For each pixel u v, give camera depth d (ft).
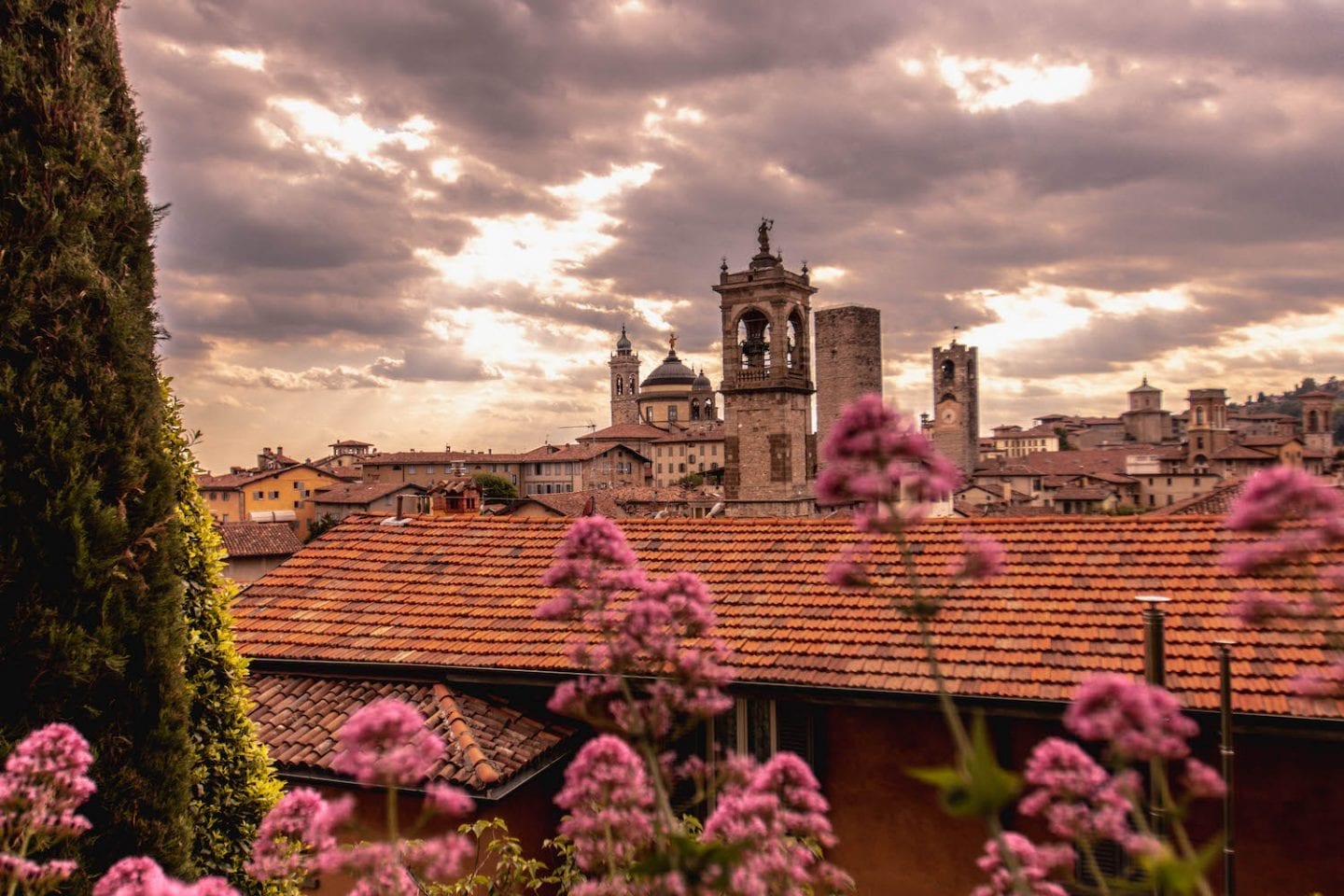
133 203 27.27
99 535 24.73
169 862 25.85
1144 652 29.58
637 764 14.88
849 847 32.86
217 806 29.99
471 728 35.22
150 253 27.96
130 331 26.30
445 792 14.06
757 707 34.22
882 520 11.49
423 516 52.95
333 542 51.52
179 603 27.53
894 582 37.99
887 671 32.50
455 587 44.37
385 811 33.60
